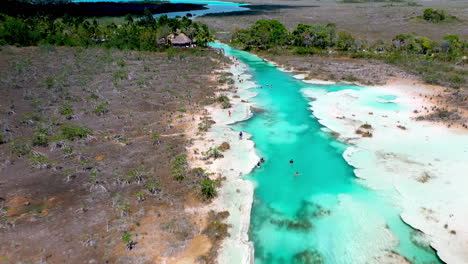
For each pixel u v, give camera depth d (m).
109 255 27.05
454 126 51.31
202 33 121.62
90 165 40.38
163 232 30.08
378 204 35.38
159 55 106.81
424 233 30.80
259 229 32.62
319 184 39.72
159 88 71.38
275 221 33.75
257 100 67.38
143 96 65.50
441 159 42.31
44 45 105.62
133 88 70.25
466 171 39.34
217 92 71.06
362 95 68.25
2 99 58.91
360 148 46.62
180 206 33.94
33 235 28.81
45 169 39.00
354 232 31.78
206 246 29.00
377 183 38.72
